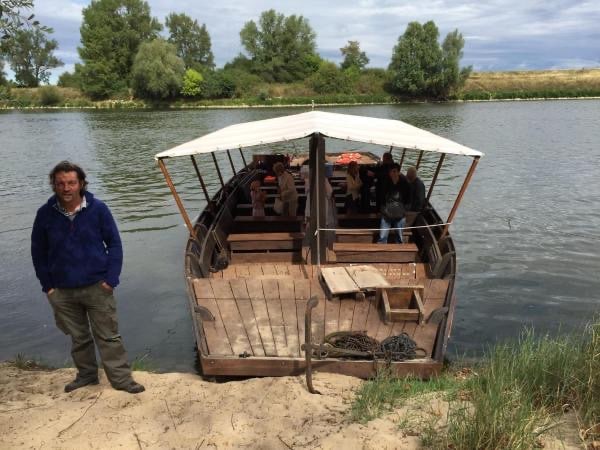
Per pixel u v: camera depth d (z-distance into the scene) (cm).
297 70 7769
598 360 422
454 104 6431
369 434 364
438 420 386
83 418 403
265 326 569
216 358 512
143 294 889
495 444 332
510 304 820
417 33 6788
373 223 928
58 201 399
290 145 3103
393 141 652
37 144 3136
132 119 4881
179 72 6600
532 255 1045
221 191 1084
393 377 491
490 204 1466
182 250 1130
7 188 1878
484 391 416
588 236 1159
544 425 362
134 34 6931
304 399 436
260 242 805
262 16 7712
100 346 441
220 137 788
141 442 369
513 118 4241
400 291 591
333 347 518
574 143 2661
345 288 604
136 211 1500
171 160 2506
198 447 362
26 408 425
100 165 2367
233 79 7025
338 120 823
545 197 1527
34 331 761
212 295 617
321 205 710
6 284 948
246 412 414
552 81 7488
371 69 7625
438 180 1836
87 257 406
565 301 827
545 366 436
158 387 469
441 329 538
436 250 741
